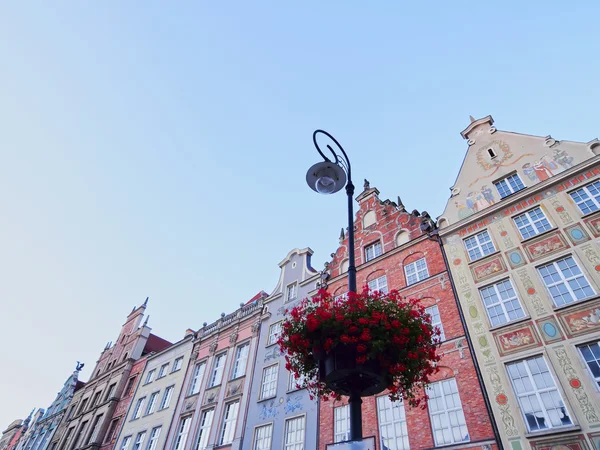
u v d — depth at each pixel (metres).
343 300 7.23
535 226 15.81
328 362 6.41
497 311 14.85
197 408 25.22
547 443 11.26
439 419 13.85
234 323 28.25
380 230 22.28
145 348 39.97
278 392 20.95
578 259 13.88
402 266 19.33
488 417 12.72
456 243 17.91
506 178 18.31
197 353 29.86
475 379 13.77
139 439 28.02
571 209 15.12
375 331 6.51
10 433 59.19
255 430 20.34
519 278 14.91
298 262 27.17
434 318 16.36
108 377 38.81
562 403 11.70
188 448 23.22
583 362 11.95
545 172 16.92
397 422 14.93
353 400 6.17
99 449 31.50
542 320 13.44
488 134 20.48
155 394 30.66
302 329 6.99
